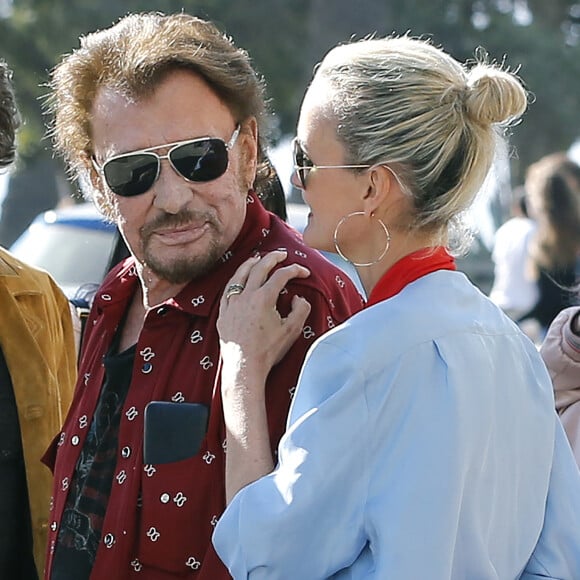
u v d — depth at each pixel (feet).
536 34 126.41
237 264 15.93
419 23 122.01
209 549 14.71
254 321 14.79
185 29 15.90
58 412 19.21
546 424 14.46
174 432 15.12
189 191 15.49
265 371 14.78
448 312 13.84
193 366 15.56
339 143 13.98
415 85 13.83
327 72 14.24
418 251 14.14
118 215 16.01
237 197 15.96
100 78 15.84
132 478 15.34
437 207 13.89
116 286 17.08
